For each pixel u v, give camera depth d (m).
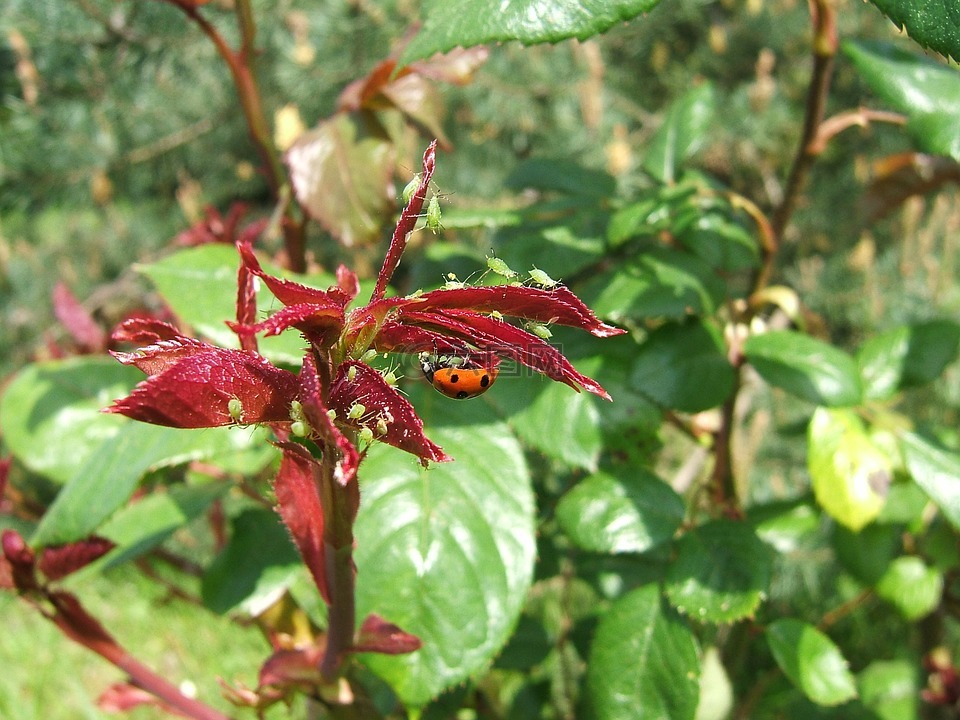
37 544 0.16
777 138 0.44
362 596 0.14
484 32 0.12
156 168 0.49
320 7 0.42
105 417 0.21
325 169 0.18
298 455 0.10
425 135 0.18
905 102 0.16
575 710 0.23
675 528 0.16
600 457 0.21
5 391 0.22
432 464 0.15
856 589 0.31
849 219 0.44
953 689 0.25
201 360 0.08
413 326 0.09
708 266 0.17
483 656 0.14
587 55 0.39
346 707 0.15
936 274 0.36
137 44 0.41
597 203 0.19
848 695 0.16
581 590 0.30
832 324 0.43
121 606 0.39
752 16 0.47
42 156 0.43
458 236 0.39
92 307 0.27
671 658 0.16
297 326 0.09
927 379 0.18
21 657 0.37
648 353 0.17
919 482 0.17
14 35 0.40
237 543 0.18
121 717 0.32
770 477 0.35
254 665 0.35
